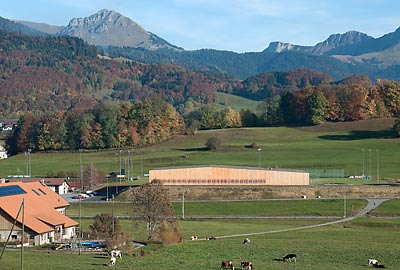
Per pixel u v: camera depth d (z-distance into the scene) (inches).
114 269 2775.6
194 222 4992.6
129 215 5221.5
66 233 4092.0
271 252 3400.6
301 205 5693.9
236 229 4559.5
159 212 4227.4
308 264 3036.4
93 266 2842.0
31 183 4608.8
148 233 4136.3
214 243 3774.6
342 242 3786.9
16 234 3740.2
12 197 4001.0
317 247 3572.8
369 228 4648.1
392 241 3895.2
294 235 4222.4
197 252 3408.0
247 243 3727.9
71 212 5492.1
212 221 5088.6
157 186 4335.6
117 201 6097.4
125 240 3683.6
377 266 2979.8
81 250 3496.6
